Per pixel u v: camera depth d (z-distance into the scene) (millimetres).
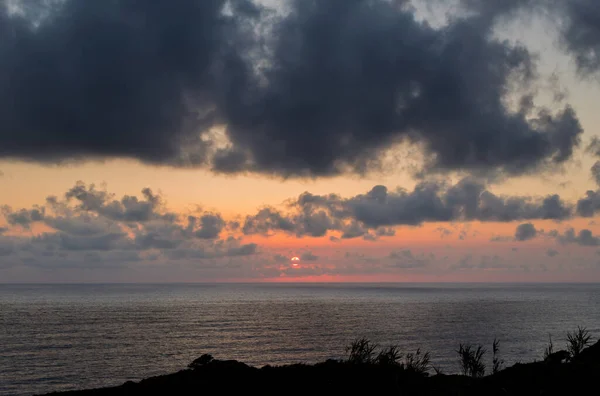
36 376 76125
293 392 26531
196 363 33750
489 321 164500
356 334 129125
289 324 158000
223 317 186500
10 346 108438
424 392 24469
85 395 30734
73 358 93188
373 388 25500
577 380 23219
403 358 70188
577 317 178000
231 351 101438
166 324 158625
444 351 95500
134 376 76438
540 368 25719
